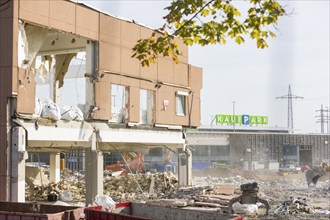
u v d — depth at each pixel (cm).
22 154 2155
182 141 3597
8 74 2139
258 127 9856
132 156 4828
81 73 3384
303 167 7125
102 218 1445
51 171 3722
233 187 3372
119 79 2842
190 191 3288
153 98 3200
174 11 908
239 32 915
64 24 2441
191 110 3634
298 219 2397
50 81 3356
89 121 2664
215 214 1393
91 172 2670
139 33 3005
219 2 903
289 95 9794
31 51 2483
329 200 3212
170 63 3372
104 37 2728
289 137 8125
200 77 3766
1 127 2150
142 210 1602
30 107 2216
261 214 2542
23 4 2194
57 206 1650
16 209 1708
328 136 8469
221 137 7638
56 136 2400
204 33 925
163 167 6525
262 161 7812
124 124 2916
